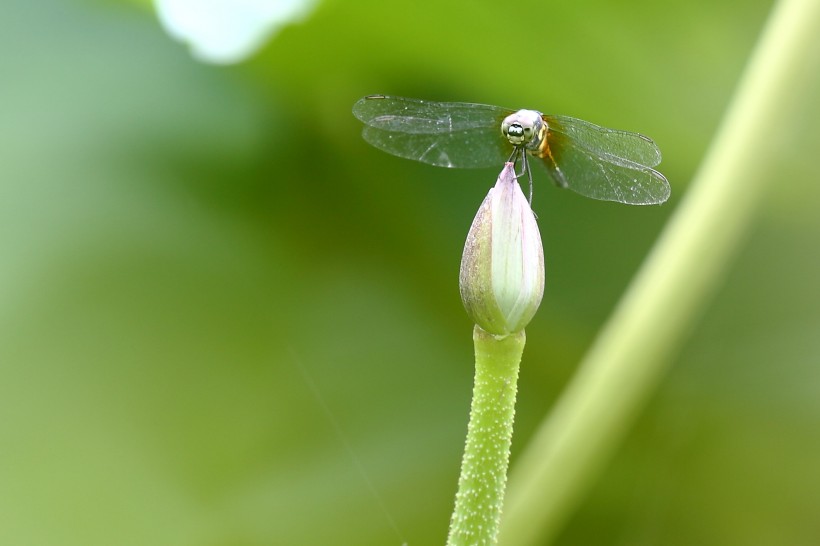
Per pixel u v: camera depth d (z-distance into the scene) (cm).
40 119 64
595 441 60
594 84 63
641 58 63
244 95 65
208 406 65
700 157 65
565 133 56
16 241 64
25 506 62
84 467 63
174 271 65
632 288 60
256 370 65
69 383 63
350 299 66
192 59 65
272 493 64
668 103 64
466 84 64
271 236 66
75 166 64
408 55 63
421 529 64
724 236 59
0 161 64
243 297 65
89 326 64
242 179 65
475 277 52
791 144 62
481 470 52
